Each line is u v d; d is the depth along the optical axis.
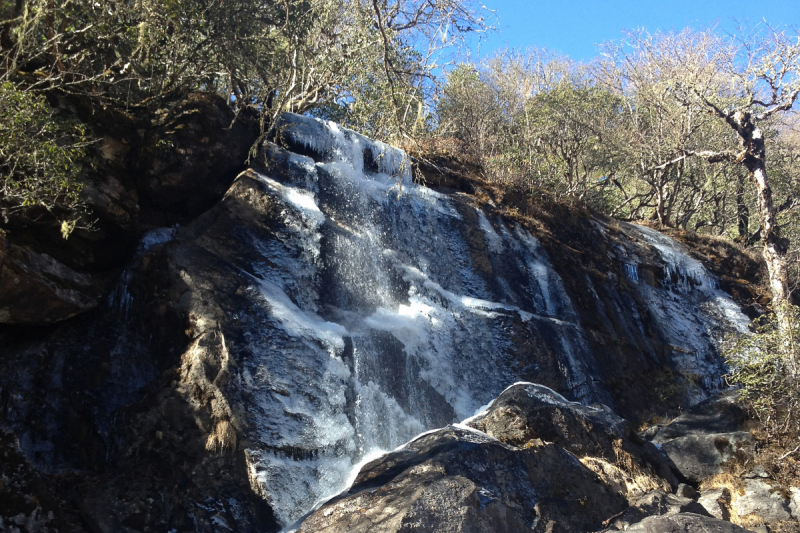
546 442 9.37
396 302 12.88
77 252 10.20
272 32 15.31
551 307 15.29
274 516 8.45
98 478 8.80
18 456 8.64
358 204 13.58
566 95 26.45
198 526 8.34
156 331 10.03
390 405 10.81
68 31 10.55
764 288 21.31
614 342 15.96
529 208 17.81
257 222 11.61
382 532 6.38
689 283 20.02
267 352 9.73
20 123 8.79
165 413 9.07
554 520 7.87
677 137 24.00
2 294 8.99
